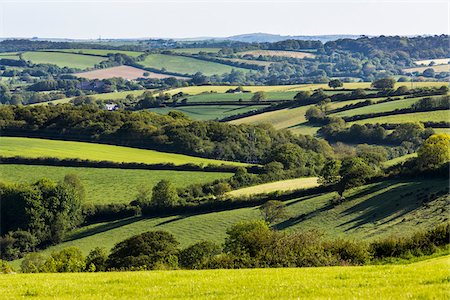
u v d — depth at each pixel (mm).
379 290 22281
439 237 45469
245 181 125938
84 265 61969
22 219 102375
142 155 144375
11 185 107438
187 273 32469
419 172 104188
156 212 108625
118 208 109688
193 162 140000
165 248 69312
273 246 44812
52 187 106125
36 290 26906
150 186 121875
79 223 107562
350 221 95500
